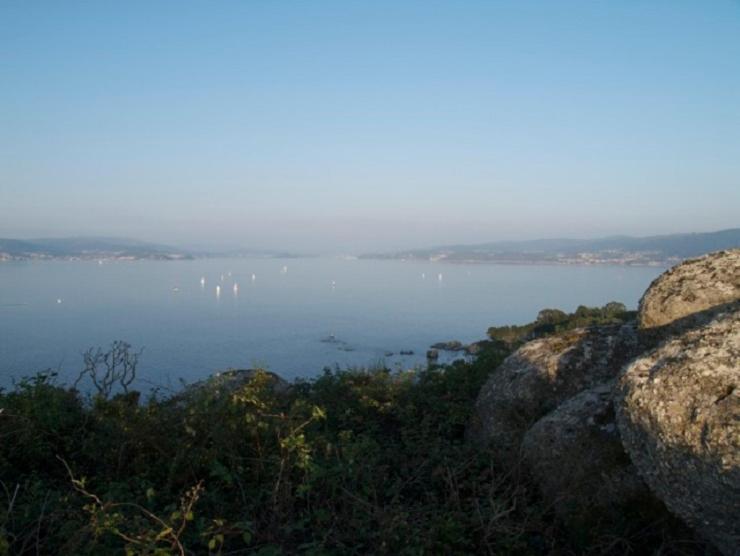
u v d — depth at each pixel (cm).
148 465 557
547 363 670
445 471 546
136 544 390
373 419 756
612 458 494
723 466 352
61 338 4906
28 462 579
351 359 4153
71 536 405
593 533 448
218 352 4306
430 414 730
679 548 426
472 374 851
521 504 493
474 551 438
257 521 467
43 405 649
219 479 529
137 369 3319
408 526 435
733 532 363
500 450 581
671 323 564
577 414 542
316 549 406
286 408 722
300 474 528
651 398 407
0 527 394
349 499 491
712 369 393
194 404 611
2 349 4153
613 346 673
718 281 561
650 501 459
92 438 592
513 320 7006
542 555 448
